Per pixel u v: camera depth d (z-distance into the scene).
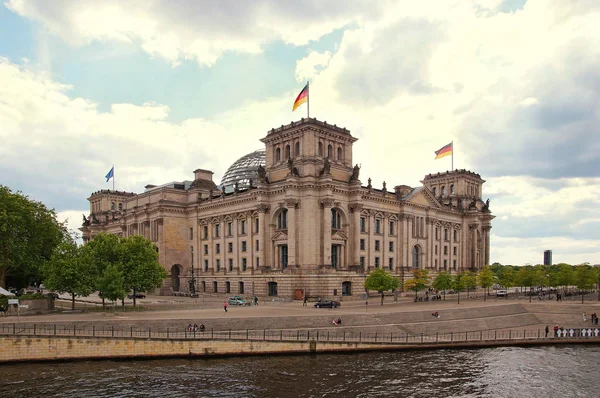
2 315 77.88
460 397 50.47
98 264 92.06
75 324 68.44
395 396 50.31
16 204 105.62
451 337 75.00
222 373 57.56
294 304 105.00
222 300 115.56
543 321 96.50
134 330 67.94
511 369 61.53
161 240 147.38
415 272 122.62
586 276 131.12
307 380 55.19
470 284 126.69
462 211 171.50
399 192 146.50
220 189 172.25
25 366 59.31
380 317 82.56
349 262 123.88
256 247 128.88
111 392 50.16
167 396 49.19
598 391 53.09
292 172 117.69
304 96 119.06
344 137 128.25
